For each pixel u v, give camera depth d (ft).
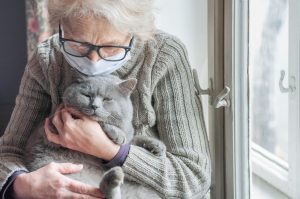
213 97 4.69
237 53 4.45
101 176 3.95
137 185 4.01
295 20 4.30
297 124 4.45
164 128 4.25
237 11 4.37
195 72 4.68
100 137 3.84
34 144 4.13
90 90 3.82
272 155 4.91
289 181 4.60
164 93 4.22
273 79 4.89
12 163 4.04
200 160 4.20
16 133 4.37
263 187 4.80
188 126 4.25
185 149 4.19
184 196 4.04
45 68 4.27
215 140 4.79
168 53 4.19
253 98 4.79
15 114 4.47
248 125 4.66
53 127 3.99
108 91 3.85
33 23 6.75
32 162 4.04
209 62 4.73
